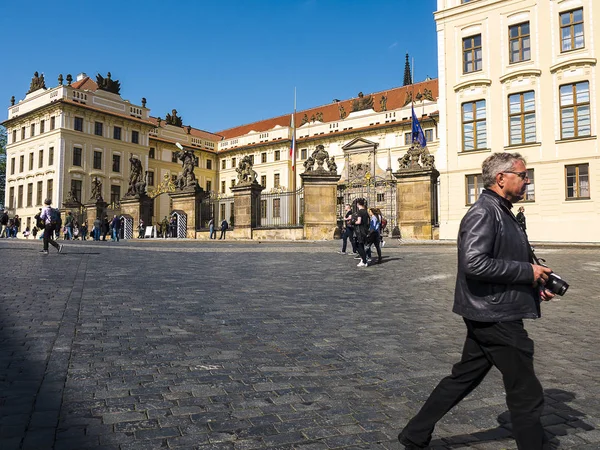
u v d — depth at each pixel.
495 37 25.59
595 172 22.59
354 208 16.02
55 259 13.26
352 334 5.39
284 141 65.69
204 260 13.65
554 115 23.75
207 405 3.28
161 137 67.25
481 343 2.47
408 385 3.78
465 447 2.79
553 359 4.58
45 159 54.91
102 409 3.15
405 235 24.12
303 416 3.14
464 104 26.59
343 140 61.03
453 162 26.72
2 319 5.54
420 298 7.82
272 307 6.80
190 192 31.17
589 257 14.20
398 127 56.06
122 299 7.04
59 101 52.69
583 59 22.83
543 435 2.30
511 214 2.57
